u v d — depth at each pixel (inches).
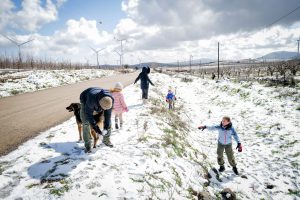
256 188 249.3
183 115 524.4
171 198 172.2
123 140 253.8
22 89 676.7
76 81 1047.0
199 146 343.9
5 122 327.0
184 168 233.3
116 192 157.2
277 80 877.2
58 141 245.9
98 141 243.4
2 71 1550.2
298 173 277.4
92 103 179.9
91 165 187.5
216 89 1003.9
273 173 281.1
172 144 271.6
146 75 460.4
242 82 993.5
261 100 636.1
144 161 207.9
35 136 264.7
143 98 467.5
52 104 462.3
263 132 424.8
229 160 277.7
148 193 165.2
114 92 284.5
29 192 152.5
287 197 235.1
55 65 2573.8
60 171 177.3
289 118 473.7
